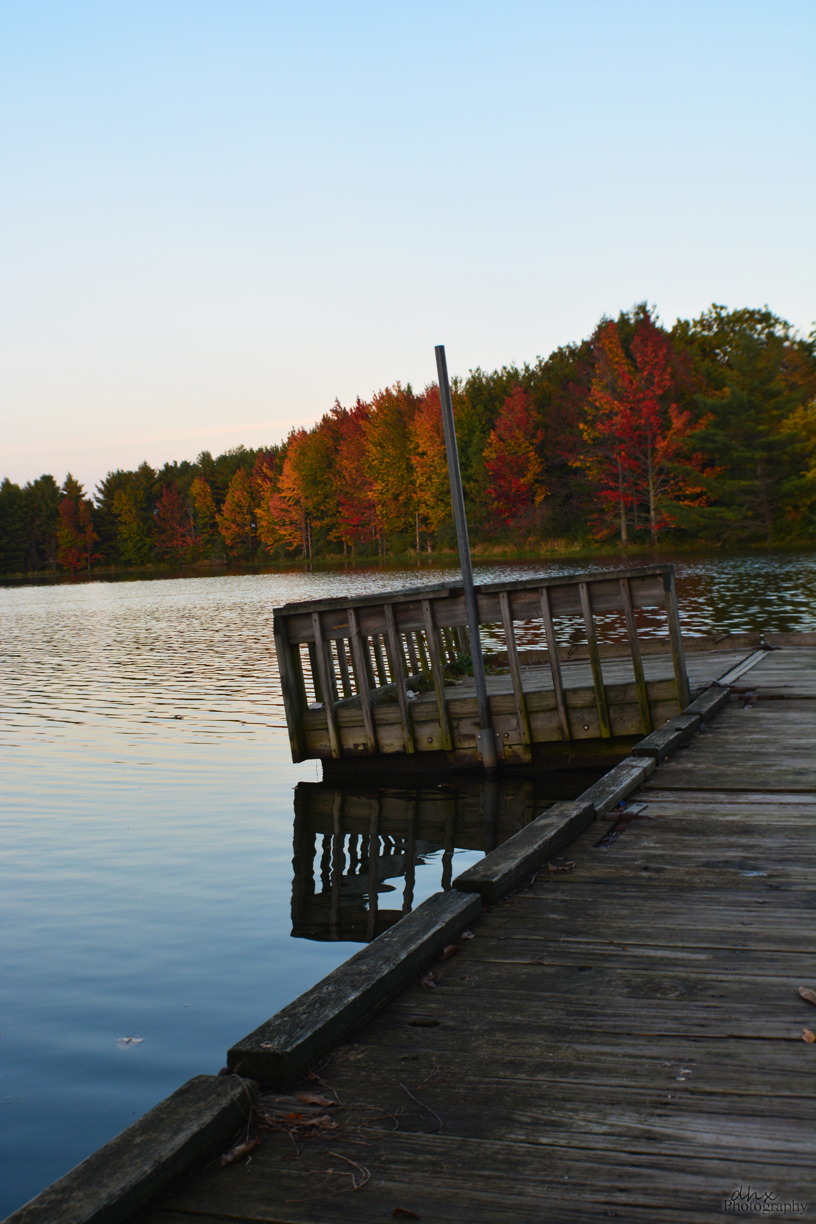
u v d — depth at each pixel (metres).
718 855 4.95
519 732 9.53
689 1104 2.64
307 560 98.12
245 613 34.59
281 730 12.59
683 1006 3.26
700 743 7.83
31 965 5.16
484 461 72.44
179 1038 4.25
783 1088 2.69
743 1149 2.41
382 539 88.50
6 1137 3.48
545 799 8.72
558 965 3.69
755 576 32.44
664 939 3.89
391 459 82.69
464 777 9.67
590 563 46.44
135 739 12.27
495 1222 2.18
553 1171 2.37
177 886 6.54
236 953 5.27
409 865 6.95
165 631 28.84
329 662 9.94
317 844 7.58
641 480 60.59
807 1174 2.29
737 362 56.56
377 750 9.82
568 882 4.68
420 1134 2.57
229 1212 2.28
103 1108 3.67
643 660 13.11
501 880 4.46
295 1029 3.01
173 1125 2.50
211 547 117.38
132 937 5.56
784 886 4.44
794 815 5.60
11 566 128.62
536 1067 2.90
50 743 12.20
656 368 60.31
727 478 55.44
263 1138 2.60
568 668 12.73
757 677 10.98
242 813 8.59
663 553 53.41
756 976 3.48
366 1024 3.27
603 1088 2.75
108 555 127.75
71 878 6.77
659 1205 2.21
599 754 9.39
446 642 13.30
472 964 3.75
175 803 9.00
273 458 114.06
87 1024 4.41
